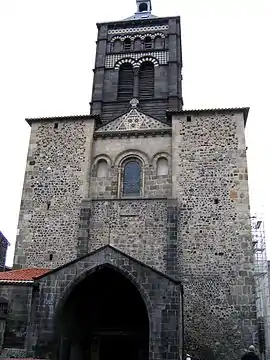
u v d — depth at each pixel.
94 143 29.05
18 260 25.77
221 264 24.08
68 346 20.33
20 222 26.77
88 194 27.34
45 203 27.16
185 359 20.80
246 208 25.22
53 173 28.00
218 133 27.62
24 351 18.06
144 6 42.41
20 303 20.97
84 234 25.69
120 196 27.47
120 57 35.41
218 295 23.39
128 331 22.56
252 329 22.45
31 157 28.73
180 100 33.44
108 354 23.08
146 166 27.89
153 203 26.06
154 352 17.73
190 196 26.09
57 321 18.77
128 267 19.27
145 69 34.94
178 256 24.62
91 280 21.12
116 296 23.30
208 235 24.91
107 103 33.62
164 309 18.34
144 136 28.77
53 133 29.31
